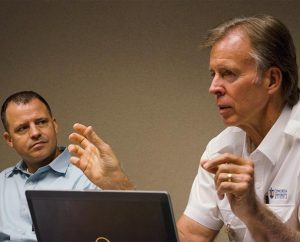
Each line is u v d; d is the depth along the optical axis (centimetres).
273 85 219
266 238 201
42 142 351
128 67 459
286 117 231
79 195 186
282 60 218
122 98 459
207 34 224
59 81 463
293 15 446
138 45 458
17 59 466
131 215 180
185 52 455
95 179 235
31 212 194
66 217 189
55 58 463
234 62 212
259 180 237
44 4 465
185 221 261
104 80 461
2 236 345
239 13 450
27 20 466
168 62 456
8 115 354
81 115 461
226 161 186
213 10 453
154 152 457
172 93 455
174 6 456
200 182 260
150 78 458
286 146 231
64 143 461
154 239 180
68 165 359
